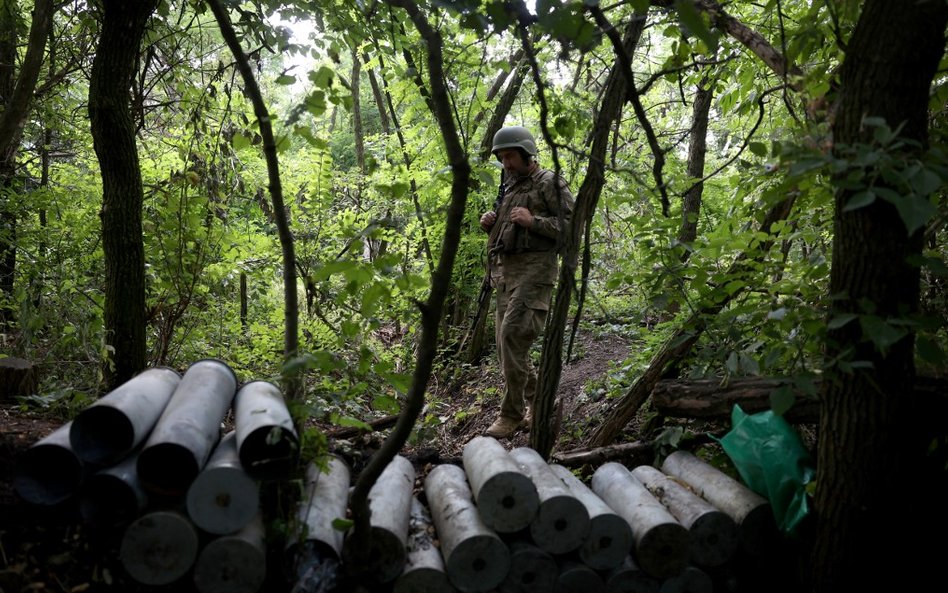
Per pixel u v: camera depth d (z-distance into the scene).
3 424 3.36
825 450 2.79
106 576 2.57
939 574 2.92
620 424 4.21
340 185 6.68
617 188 5.82
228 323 5.91
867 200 2.10
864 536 2.72
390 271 2.81
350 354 6.41
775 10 4.37
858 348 2.63
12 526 2.61
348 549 2.69
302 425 2.87
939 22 2.39
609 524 2.90
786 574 3.02
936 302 3.50
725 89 4.98
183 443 2.47
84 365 4.21
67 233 5.56
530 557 2.85
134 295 3.93
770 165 2.65
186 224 4.51
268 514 2.81
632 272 4.82
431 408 6.25
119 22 3.63
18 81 4.58
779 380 2.75
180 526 2.52
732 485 3.17
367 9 4.53
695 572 2.95
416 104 5.81
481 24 2.60
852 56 2.52
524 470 3.21
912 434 2.89
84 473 2.51
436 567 2.79
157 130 6.07
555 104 3.58
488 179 3.39
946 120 3.39
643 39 5.60
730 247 3.49
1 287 5.54
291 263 2.87
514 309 4.63
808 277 3.35
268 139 2.74
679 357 4.04
